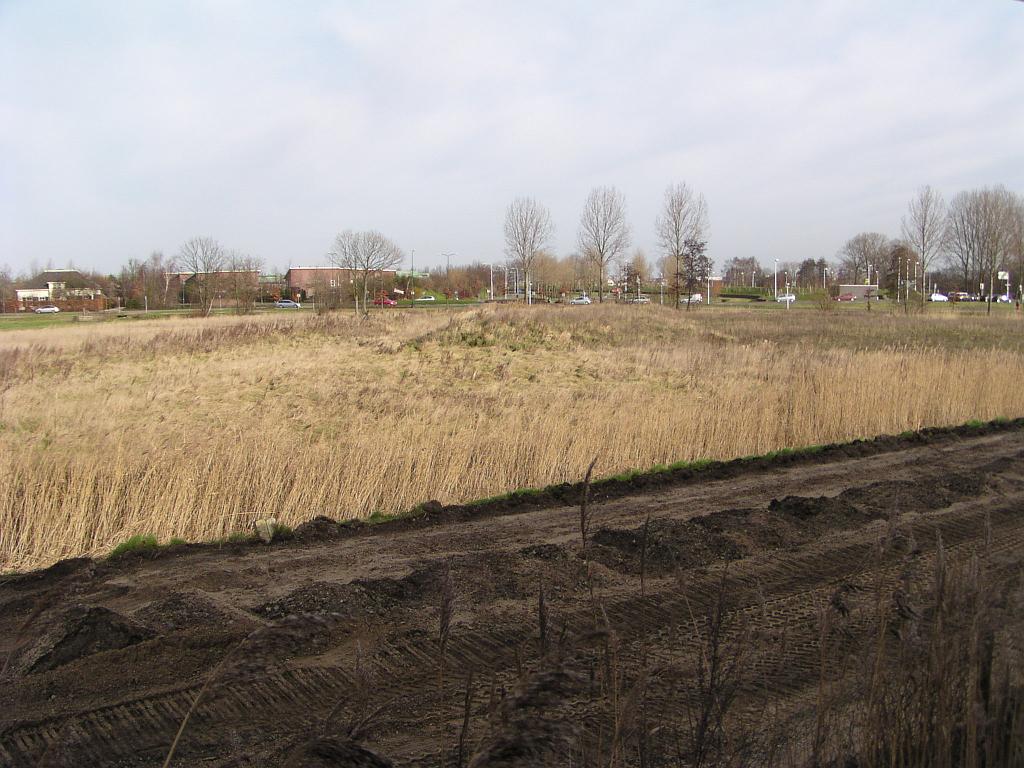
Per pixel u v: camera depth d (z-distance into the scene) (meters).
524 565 6.70
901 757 3.29
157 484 8.25
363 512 8.95
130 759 3.90
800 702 4.20
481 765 2.36
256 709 4.39
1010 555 6.82
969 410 15.91
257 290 62.22
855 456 12.48
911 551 4.14
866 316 47.00
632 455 11.42
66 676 4.73
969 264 58.59
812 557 7.00
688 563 6.81
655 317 35.00
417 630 5.44
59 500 8.01
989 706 3.28
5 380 20.94
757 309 59.94
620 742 3.11
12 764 3.84
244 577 6.70
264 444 9.45
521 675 2.75
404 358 25.00
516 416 11.59
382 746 3.97
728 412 12.98
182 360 25.20
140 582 6.58
